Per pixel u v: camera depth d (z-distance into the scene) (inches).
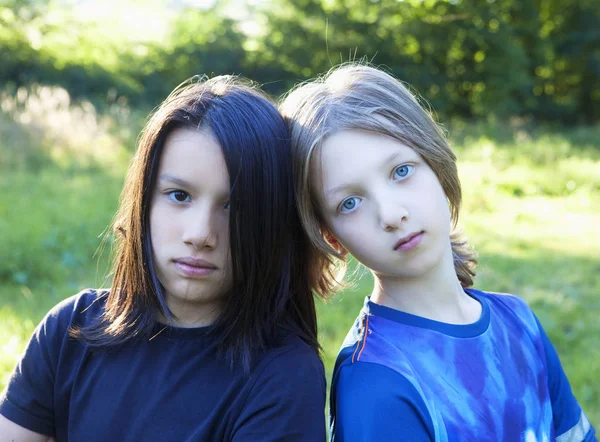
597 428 105.6
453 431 48.8
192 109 49.8
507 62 715.4
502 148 478.0
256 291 51.3
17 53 583.2
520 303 58.7
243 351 51.3
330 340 129.6
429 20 703.7
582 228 273.4
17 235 194.7
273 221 50.6
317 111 50.9
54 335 55.5
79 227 214.1
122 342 52.9
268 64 702.5
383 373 49.6
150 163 50.4
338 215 50.6
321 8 698.2
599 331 152.3
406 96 53.1
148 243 51.6
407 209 49.1
